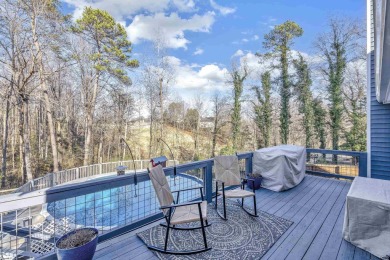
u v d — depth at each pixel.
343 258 2.16
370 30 4.92
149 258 2.17
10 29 8.90
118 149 17.78
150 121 17.41
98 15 12.88
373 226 2.25
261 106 15.01
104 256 2.18
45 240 2.60
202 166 3.64
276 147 5.20
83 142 16.77
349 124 12.17
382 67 2.20
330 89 12.16
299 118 14.11
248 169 4.90
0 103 12.54
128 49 14.85
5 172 11.98
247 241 2.48
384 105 4.66
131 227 2.72
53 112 13.80
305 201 3.81
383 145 4.68
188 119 19.42
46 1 9.38
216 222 2.99
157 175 2.69
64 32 10.57
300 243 2.44
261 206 3.58
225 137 17.84
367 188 2.73
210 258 2.18
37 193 1.90
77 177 9.41
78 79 13.97
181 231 2.72
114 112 17.08
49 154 15.21
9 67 9.32
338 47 11.90
